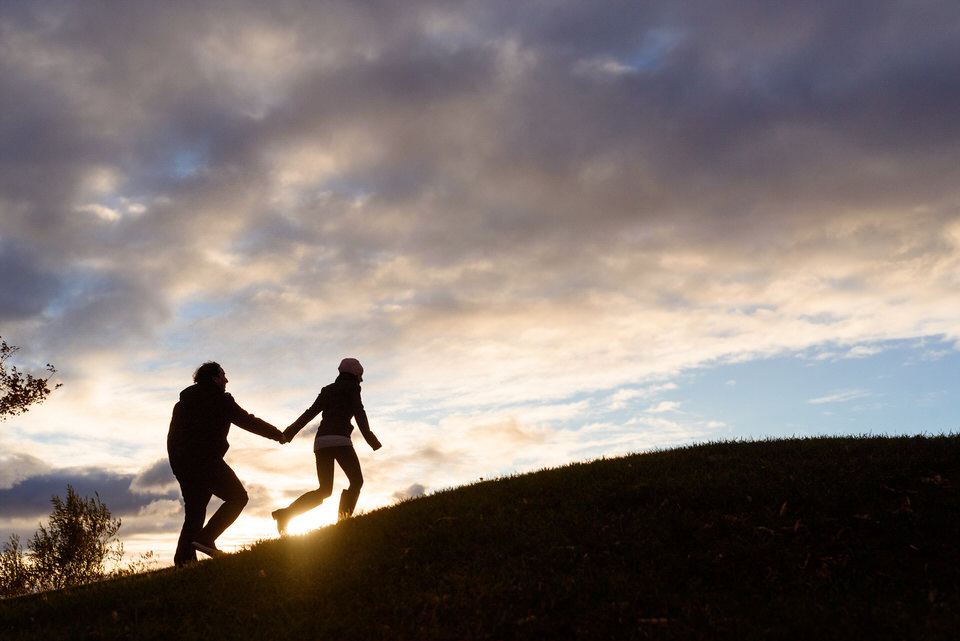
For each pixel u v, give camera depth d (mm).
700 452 9820
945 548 6277
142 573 8688
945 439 9070
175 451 8477
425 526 7707
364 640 5379
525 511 7805
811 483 7660
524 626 5348
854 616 5164
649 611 5473
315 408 9242
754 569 6141
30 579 16719
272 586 6684
